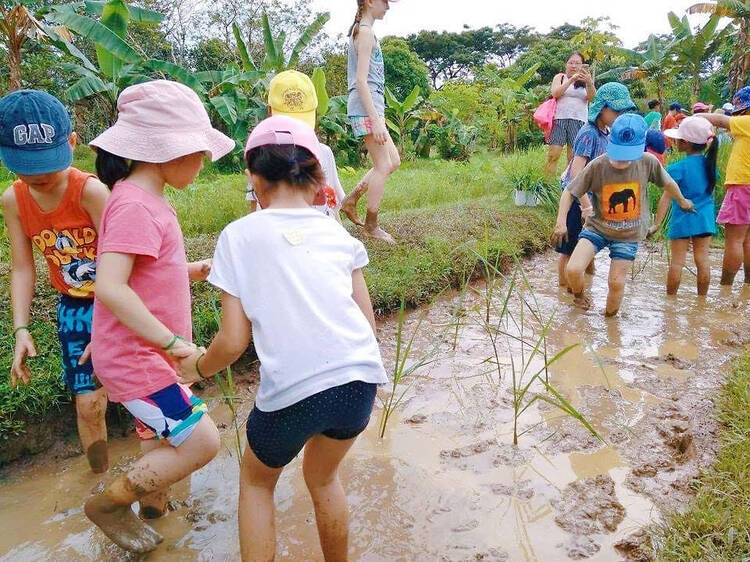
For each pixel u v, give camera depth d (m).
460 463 3.05
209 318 4.04
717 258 6.93
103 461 3.03
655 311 5.22
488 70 23.27
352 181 10.23
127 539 2.42
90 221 2.62
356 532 2.56
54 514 2.76
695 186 5.30
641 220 4.94
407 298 5.14
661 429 3.28
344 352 1.96
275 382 1.92
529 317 5.06
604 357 4.25
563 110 8.09
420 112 20.53
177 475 2.33
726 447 2.98
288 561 2.41
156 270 2.26
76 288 2.70
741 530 2.39
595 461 3.03
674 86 23.23
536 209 7.93
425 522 2.63
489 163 11.85
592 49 24.30
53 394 3.27
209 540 2.55
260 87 14.89
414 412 3.56
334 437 2.05
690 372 4.00
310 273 1.99
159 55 22.03
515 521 2.62
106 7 10.40
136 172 2.28
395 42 32.97
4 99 2.40
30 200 2.58
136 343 2.26
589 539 2.50
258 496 2.12
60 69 14.31
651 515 2.62
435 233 6.40
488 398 3.71
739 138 5.54
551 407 3.58
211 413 3.59
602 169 4.89
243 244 2.00
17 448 3.17
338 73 26.45
